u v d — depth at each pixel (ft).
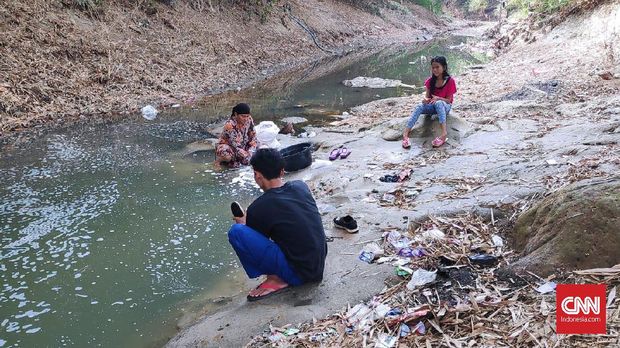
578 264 10.36
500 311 9.69
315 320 10.39
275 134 23.18
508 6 82.17
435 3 120.16
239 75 42.63
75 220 15.89
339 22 76.64
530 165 16.51
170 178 19.58
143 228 15.44
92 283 12.64
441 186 16.35
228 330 10.36
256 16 57.57
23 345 10.52
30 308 11.67
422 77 46.96
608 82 28.71
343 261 12.54
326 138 24.67
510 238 12.50
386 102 32.99
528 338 8.77
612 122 19.70
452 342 9.05
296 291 11.48
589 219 10.61
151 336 10.82
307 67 51.67
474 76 40.27
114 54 34.96
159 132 25.93
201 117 29.37
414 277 11.18
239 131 21.11
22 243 14.44
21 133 24.57
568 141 18.76
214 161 21.57
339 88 40.40
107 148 23.06
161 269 13.28
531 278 10.52
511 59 46.91
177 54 40.37
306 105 33.76
